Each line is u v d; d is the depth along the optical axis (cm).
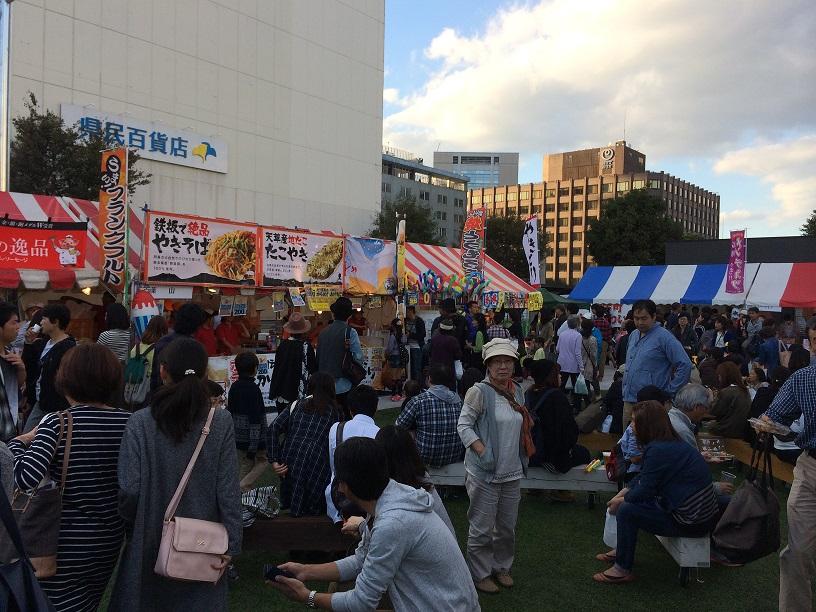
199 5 3478
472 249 1380
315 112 4319
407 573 216
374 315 1305
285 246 1027
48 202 1013
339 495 389
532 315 2125
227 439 262
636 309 573
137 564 236
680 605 401
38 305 910
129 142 3056
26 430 470
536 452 548
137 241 939
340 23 4544
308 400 452
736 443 699
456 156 15138
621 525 429
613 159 12800
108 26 2980
